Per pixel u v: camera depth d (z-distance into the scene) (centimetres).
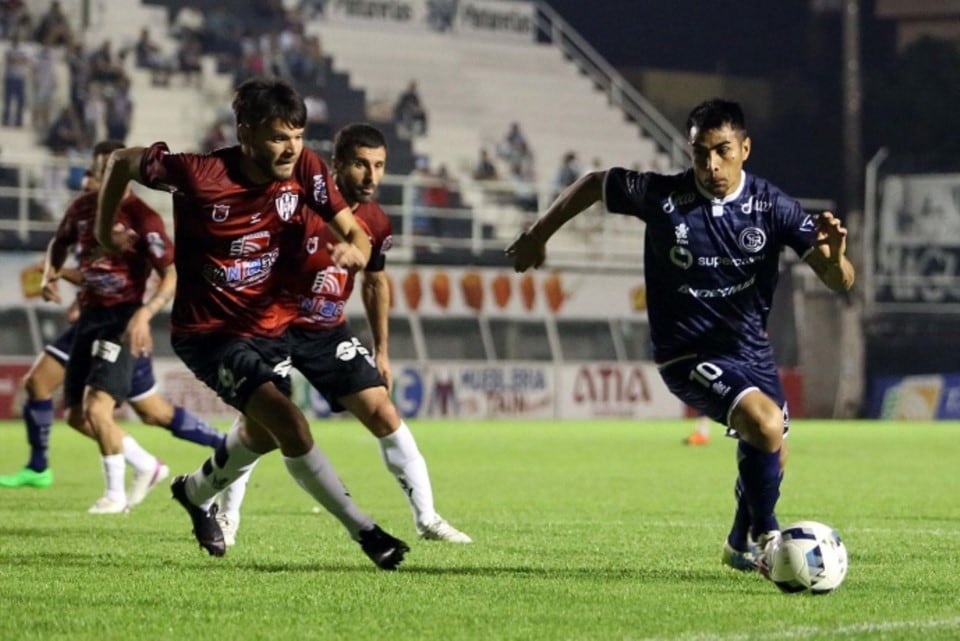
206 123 6022
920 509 2078
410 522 1811
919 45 7612
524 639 920
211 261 1219
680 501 2191
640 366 5791
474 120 6606
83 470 2844
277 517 1850
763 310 1246
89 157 5547
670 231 1229
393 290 5394
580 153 6812
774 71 8000
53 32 5641
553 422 5322
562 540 1577
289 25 6338
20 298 4806
